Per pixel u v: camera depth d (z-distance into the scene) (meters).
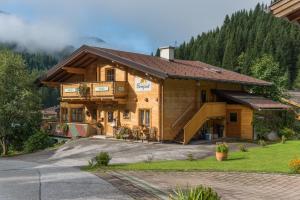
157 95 27.34
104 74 31.08
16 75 32.97
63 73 34.03
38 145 30.08
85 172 15.66
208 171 15.03
